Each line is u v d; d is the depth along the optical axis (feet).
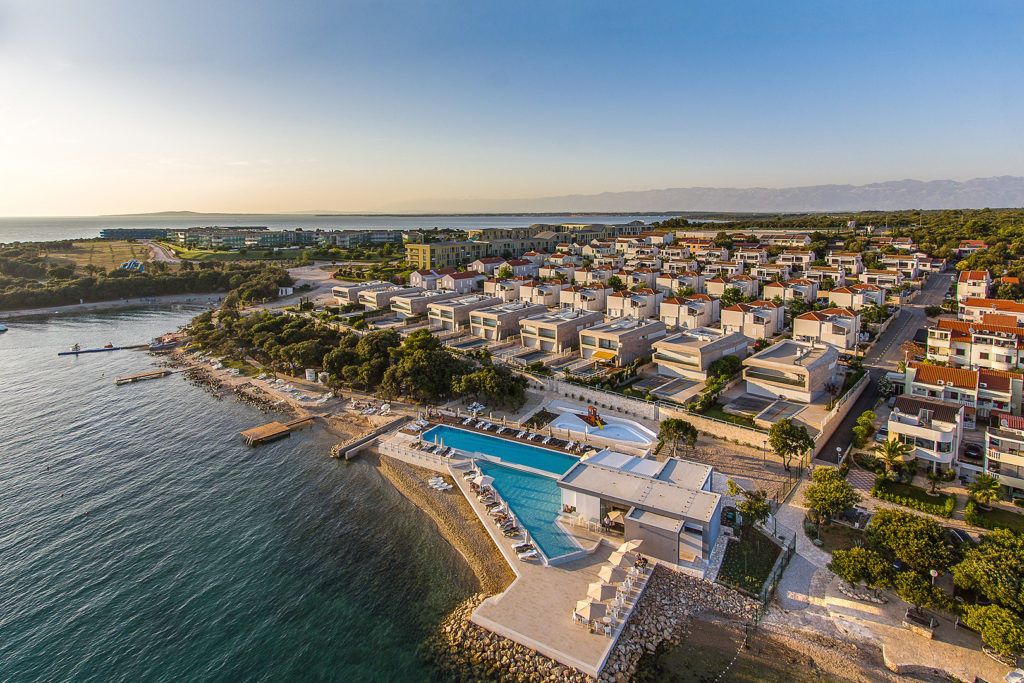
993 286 489.67
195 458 279.49
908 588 141.08
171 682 146.10
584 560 177.47
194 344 508.12
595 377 315.37
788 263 627.46
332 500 235.61
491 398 298.76
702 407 277.03
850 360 343.05
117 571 192.03
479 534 200.23
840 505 177.68
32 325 627.46
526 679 137.28
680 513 171.63
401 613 167.22
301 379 396.98
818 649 141.28
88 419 334.65
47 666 152.15
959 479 206.59
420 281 637.30
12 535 214.07
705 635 147.84
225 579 186.60
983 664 132.05
